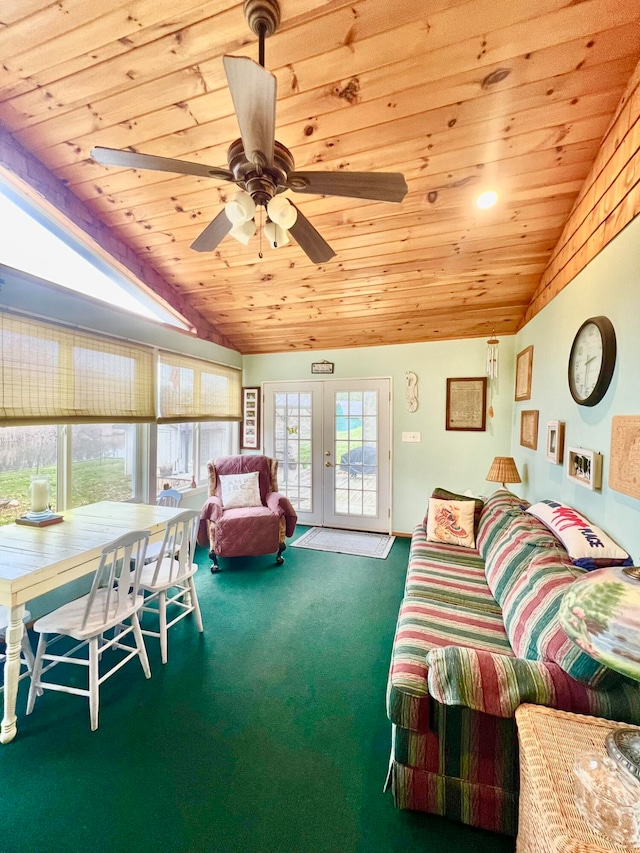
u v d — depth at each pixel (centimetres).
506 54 158
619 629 85
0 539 208
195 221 274
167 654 226
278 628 254
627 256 169
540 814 89
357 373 460
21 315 234
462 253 285
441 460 429
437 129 192
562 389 251
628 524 165
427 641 166
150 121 199
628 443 162
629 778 88
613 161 182
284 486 500
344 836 129
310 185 142
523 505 278
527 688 120
